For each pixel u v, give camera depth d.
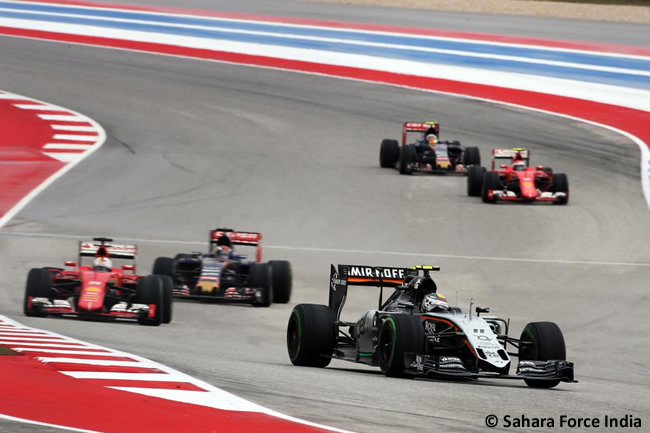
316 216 95.50
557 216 95.44
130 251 62.44
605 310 66.94
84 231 88.69
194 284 69.56
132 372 36.84
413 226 91.94
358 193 104.44
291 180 109.69
